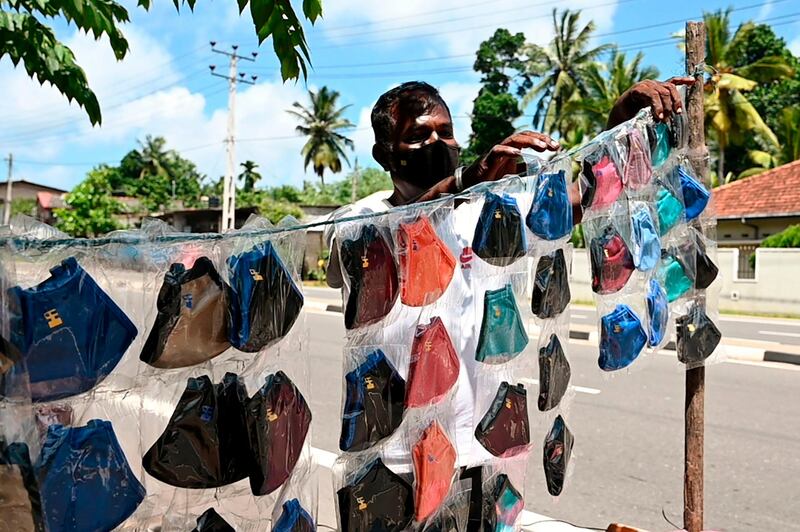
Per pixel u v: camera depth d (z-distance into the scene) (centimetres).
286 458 115
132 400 103
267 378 116
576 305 1356
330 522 266
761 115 2325
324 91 3231
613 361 179
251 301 108
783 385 564
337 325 1018
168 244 104
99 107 201
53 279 92
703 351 204
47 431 93
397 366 141
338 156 3297
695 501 208
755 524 292
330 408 475
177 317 102
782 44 2381
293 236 118
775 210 1511
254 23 139
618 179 173
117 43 184
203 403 105
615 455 380
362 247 133
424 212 140
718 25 1797
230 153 1883
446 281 142
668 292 200
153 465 101
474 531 156
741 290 1305
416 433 145
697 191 195
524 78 2736
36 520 89
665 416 461
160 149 4141
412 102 158
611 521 295
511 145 152
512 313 154
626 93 191
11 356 87
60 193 3881
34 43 187
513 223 147
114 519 96
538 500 317
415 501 142
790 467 361
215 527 110
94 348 94
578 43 2259
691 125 197
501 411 156
